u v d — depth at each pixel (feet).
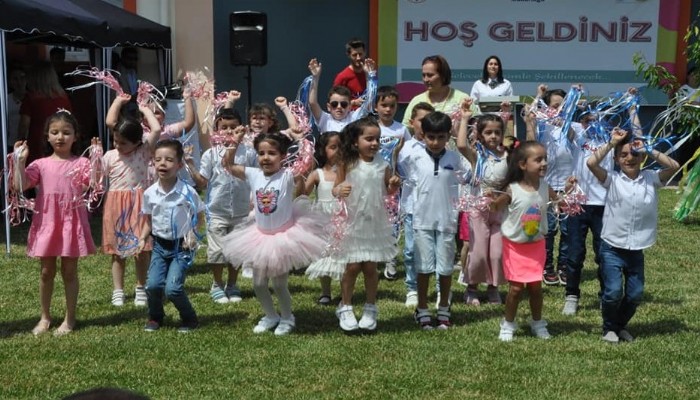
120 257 18.33
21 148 15.40
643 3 42.04
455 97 20.77
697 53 32.55
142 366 13.94
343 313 16.01
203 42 40.83
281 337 15.67
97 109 34.12
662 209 32.35
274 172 15.88
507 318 15.67
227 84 43.06
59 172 15.79
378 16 42.16
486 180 17.30
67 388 12.87
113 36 30.17
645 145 15.29
